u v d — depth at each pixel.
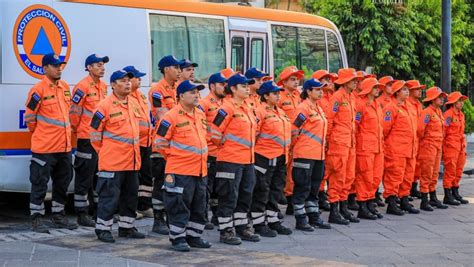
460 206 13.34
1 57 10.01
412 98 12.81
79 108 10.09
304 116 10.16
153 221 10.78
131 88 9.59
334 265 8.30
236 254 8.74
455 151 13.37
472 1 23.67
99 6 10.95
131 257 8.45
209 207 11.67
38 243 9.05
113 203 9.18
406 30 20.27
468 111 23.08
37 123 9.77
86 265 7.91
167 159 8.78
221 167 9.33
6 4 10.05
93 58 10.13
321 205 12.28
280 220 10.38
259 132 9.84
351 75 10.91
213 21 12.63
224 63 12.79
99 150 9.14
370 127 11.43
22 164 10.20
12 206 12.42
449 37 17.30
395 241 9.81
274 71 13.77
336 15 20.20
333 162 10.90
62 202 10.16
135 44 11.38
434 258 8.81
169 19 11.91
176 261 8.30
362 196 11.52
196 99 8.72
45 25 10.36
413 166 12.30
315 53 14.71
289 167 11.41
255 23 13.38
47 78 9.81
